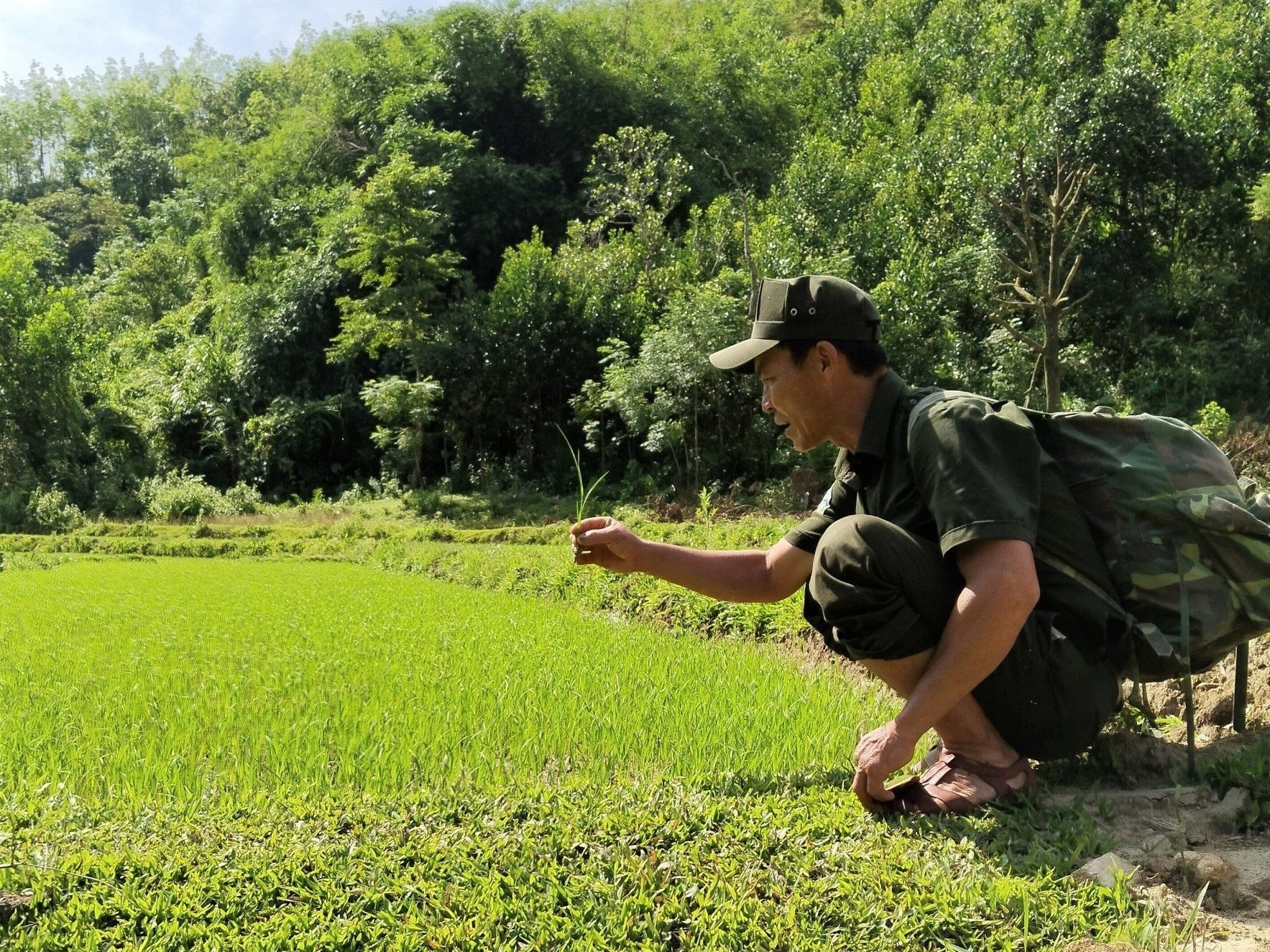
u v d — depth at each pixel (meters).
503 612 9.38
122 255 54.12
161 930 2.16
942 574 2.54
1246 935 2.09
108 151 73.81
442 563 15.37
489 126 42.72
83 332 33.66
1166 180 25.69
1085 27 35.12
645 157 34.28
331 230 34.59
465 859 2.46
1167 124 25.45
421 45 44.16
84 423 32.41
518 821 2.75
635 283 30.77
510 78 42.25
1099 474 2.76
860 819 2.64
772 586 3.22
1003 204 24.03
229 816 2.84
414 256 29.83
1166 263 25.86
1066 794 2.92
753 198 35.66
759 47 47.66
